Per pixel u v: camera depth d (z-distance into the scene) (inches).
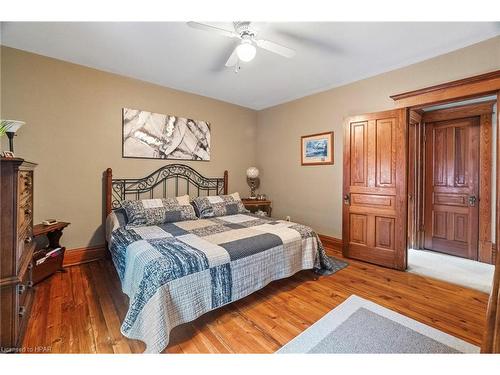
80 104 118.2
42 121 108.7
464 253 136.4
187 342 65.2
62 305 82.0
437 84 106.3
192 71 125.7
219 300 73.3
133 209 114.1
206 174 167.5
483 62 94.2
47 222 104.5
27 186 75.9
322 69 122.8
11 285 55.4
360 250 128.6
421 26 86.5
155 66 120.0
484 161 129.0
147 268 64.9
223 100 174.6
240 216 138.6
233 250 79.3
